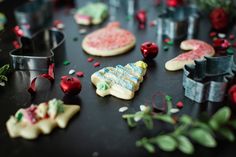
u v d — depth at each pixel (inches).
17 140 11.8
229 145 11.2
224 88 12.7
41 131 11.9
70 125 12.4
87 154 11.2
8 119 12.8
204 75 14.4
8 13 21.4
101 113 12.9
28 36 18.1
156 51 15.9
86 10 20.6
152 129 12.0
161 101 13.3
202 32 18.7
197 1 20.4
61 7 22.7
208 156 10.9
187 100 13.3
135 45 17.5
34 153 11.3
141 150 11.2
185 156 10.9
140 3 22.9
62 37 17.1
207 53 15.8
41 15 20.1
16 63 15.5
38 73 15.4
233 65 14.4
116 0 22.2
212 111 12.7
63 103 13.2
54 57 15.8
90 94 13.9
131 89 13.6
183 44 16.9
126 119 12.5
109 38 17.4
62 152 11.3
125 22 20.3
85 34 19.0
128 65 14.8
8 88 14.5
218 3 19.4
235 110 12.4
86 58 16.5
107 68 14.7
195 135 10.6
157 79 14.7
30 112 12.2
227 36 18.2
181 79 14.7
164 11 19.3
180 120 11.4
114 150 11.3
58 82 14.8
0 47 17.7
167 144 10.6
